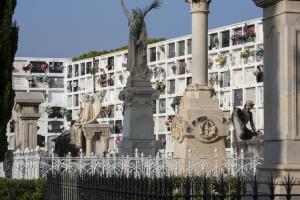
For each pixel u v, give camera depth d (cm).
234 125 2756
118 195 1111
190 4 2528
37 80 6738
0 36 2341
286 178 1140
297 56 1195
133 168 2380
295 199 1152
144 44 3206
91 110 3622
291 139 1181
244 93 4475
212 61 4769
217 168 2333
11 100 2372
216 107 2480
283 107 1192
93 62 6175
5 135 2366
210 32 4828
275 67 1217
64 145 3672
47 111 6600
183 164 2377
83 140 3622
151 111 3181
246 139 2714
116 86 5822
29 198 2069
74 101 6525
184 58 5075
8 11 2358
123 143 3181
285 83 1190
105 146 3569
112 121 5762
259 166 1248
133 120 3152
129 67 3225
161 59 5300
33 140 3462
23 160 2400
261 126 4297
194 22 2514
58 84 6788
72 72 6600
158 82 5228
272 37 1230
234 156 2488
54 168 2250
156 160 2398
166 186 953
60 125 6656
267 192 1176
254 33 4450
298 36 1196
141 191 1014
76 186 1359
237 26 4612
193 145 2427
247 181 1187
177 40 5159
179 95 5062
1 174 2670
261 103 4316
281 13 1204
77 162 2309
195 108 2464
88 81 6344
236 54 4606
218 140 2455
